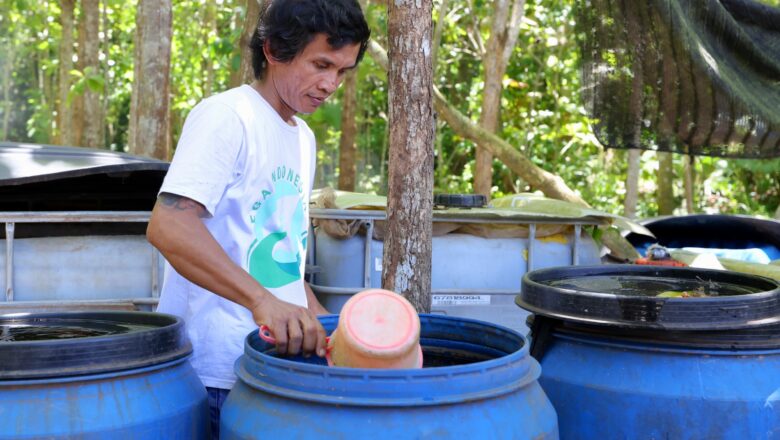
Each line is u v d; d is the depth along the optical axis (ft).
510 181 44.42
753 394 6.20
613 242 12.73
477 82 43.88
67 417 5.17
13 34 61.00
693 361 6.29
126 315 6.84
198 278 5.93
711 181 39.06
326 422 5.01
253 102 6.43
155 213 5.98
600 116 14.61
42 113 65.31
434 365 6.70
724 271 8.27
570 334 6.73
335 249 10.51
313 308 7.70
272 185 6.57
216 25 46.32
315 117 22.35
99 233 9.73
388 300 5.65
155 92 19.12
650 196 40.75
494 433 5.08
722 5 14.55
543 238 11.24
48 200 11.40
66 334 6.42
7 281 8.74
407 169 7.48
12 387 5.16
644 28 13.75
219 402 6.61
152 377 5.60
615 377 6.42
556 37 40.32
